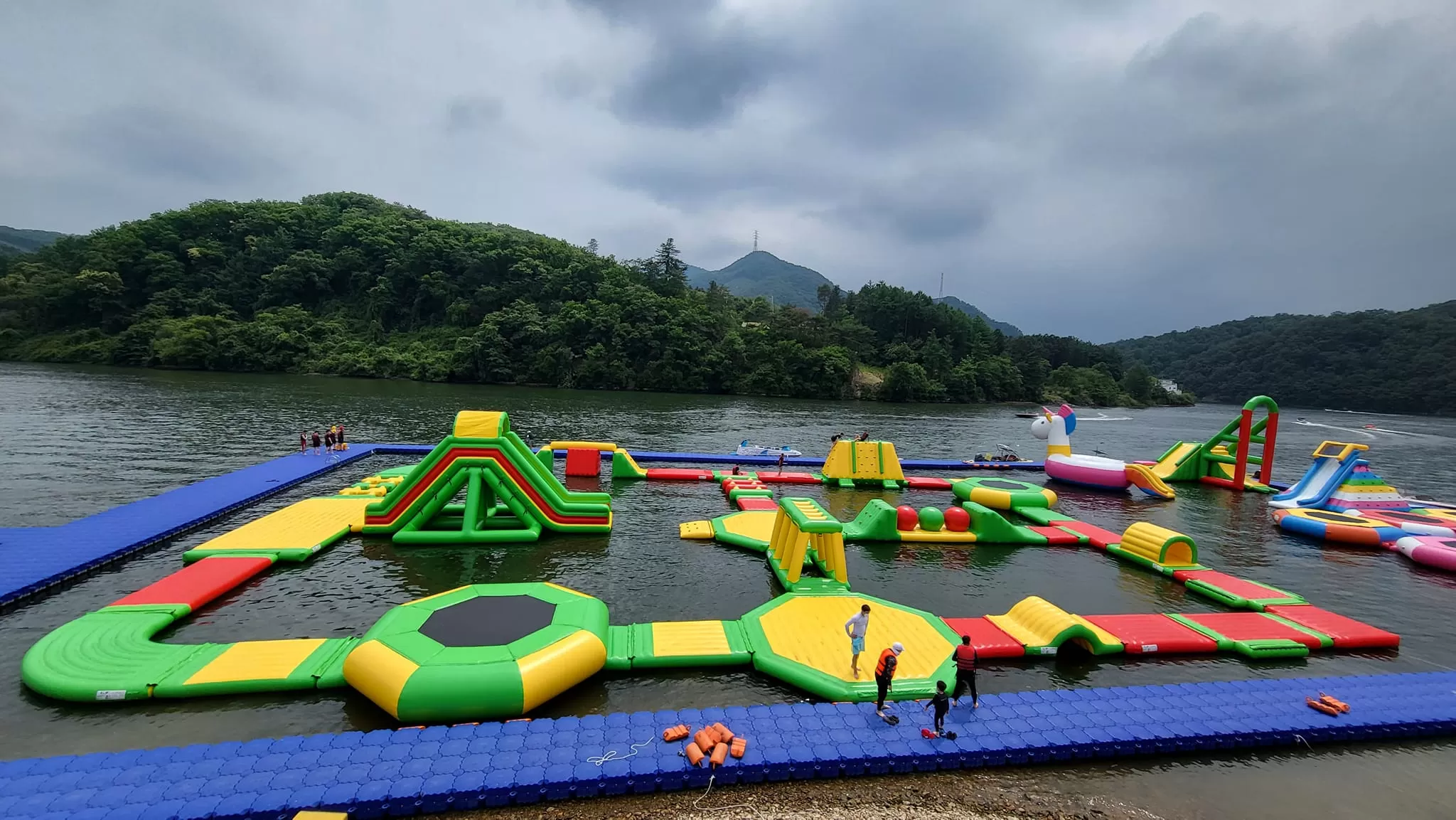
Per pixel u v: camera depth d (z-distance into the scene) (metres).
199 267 118.69
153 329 102.00
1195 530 31.02
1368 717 13.53
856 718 12.82
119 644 14.66
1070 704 13.67
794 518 20.75
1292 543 28.81
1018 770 11.96
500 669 12.82
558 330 110.50
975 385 135.50
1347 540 28.39
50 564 19.41
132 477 32.94
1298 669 16.66
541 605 15.64
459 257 127.12
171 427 48.88
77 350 100.31
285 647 14.75
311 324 112.94
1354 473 32.44
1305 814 11.05
